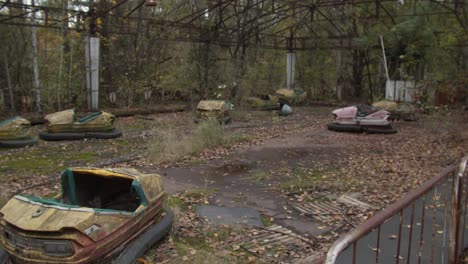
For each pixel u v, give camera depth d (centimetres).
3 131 837
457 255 287
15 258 293
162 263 333
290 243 379
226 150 820
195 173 645
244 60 1733
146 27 1476
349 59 2131
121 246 321
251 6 1616
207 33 1627
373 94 1942
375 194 526
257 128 1135
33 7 1208
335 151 823
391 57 1711
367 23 1925
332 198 513
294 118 1388
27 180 597
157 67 1709
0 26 1275
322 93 2164
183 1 1767
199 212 463
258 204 494
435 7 1609
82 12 1288
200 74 1666
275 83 2038
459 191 271
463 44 1452
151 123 1230
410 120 1277
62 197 374
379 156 764
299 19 2031
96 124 955
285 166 693
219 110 1210
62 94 1374
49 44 1507
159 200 378
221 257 344
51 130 921
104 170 373
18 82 1384
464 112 1059
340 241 168
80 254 283
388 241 368
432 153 773
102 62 1537
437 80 1365
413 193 228
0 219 311
